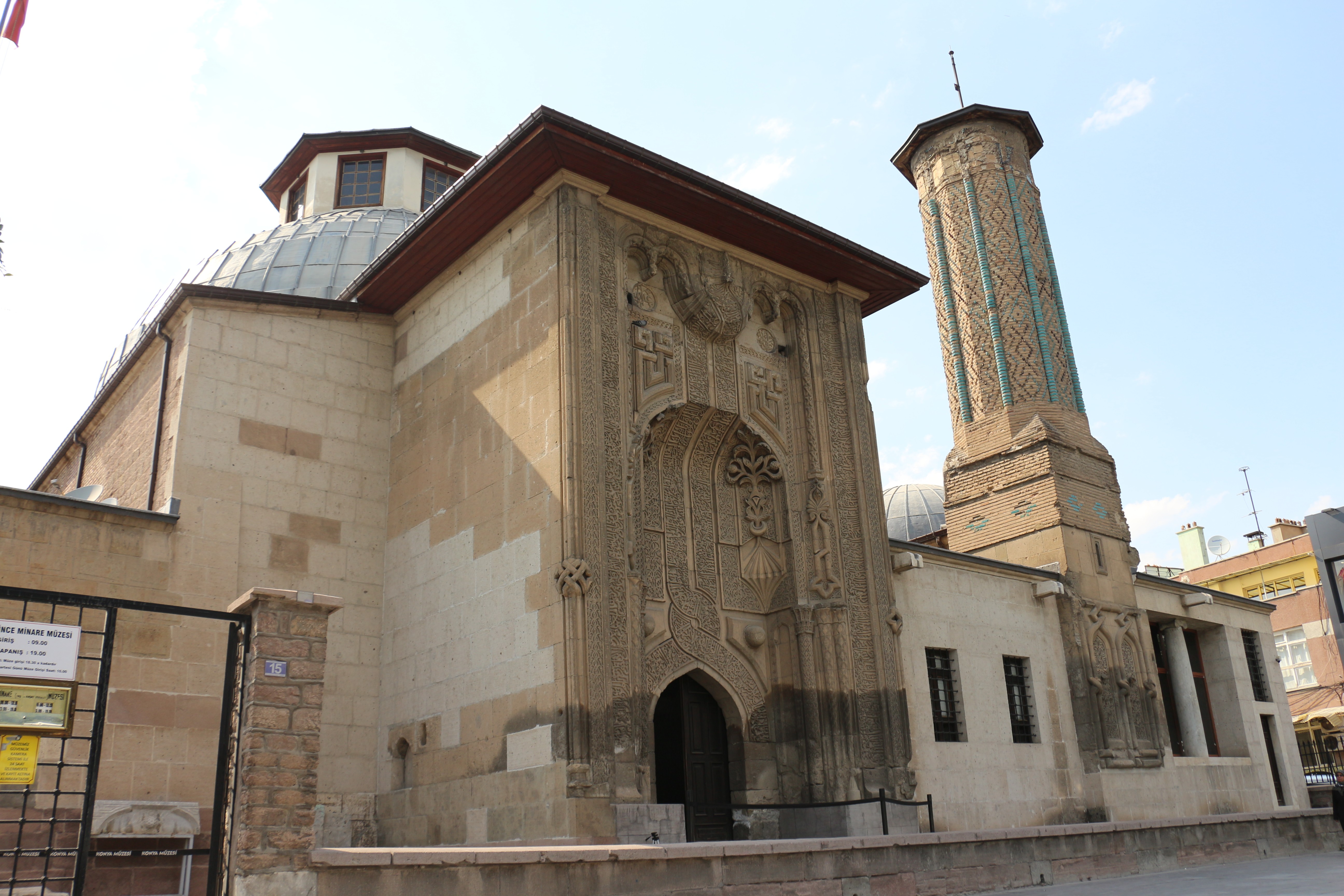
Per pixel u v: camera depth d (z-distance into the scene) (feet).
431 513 49.73
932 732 53.93
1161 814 63.57
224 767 25.85
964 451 71.61
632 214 49.06
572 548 41.04
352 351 54.54
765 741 48.93
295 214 92.94
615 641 41.52
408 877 26.66
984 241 73.51
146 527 45.44
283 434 50.80
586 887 29.63
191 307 50.37
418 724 46.83
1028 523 66.80
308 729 26.17
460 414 49.60
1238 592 135.13
